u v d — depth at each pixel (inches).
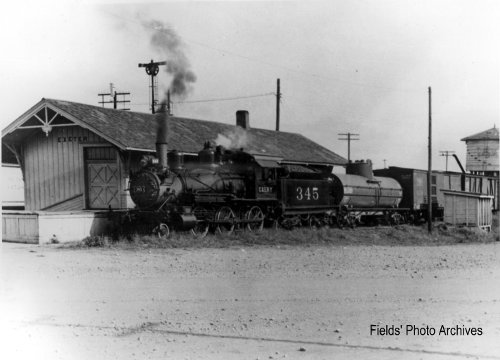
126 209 845.2
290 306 398.9
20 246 695.1
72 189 908.0
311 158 1286.9
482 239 1018.7
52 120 871.7
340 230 964.0
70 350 305.1
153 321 359.6
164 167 759.7
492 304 412.5
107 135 823.7
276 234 849.5
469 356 301.1
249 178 895.1
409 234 994.1
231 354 299.6
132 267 542.9
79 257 601.6
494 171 1785.2
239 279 493.0
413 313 385.7
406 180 1325.0
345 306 401.1
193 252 665.0
